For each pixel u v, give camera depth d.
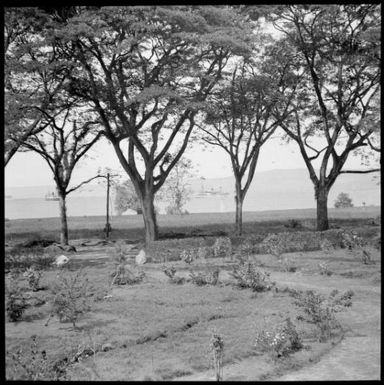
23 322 14.65
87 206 170.00
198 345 11.80
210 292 18.62
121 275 21.41
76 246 38.72
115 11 26.47
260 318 14.43
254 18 33.78
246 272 19.80
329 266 24.09
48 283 20.64
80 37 27.14
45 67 27.48
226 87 34.34
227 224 51.56
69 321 14.62
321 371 10.14
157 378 9.66
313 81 37.31
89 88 31.92
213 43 28.08
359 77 36.47
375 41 29.69
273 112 38.78
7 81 29.03
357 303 16.50
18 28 28.67
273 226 48.38
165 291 18.95
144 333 12.85
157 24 27.50
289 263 24.58
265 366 10.42
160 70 30.95
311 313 13.09
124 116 31.61
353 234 32.59
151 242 29.92
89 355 11.31
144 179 33.84
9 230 50.75
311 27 36.44
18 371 9.97
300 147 40.00
